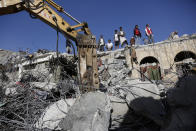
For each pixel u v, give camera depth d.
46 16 3.84
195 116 1.69
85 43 4.08
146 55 11.77
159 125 2.41
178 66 10.76
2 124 3.31
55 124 2.93
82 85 3.79
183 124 1.73
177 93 2.05
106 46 13.98
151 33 12.53
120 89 3.99
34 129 2.71
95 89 3.79
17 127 2.97
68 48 4.70
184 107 1.87
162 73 11.02
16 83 5.34
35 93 4.49
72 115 2.78
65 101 3.56
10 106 3.56
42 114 3.28
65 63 7.77
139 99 3.14
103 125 2.41
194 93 1.85
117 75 10.12
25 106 3.74
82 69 3.91
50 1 4.06
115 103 3.45
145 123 2.71
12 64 8.59
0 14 3.31
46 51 9.54
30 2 3.40
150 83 3.64
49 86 5.12
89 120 2.47
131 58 11.64
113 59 11.83
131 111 3.21
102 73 10.68
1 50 11.36
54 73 7.18
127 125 2.81
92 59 4.05
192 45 11.21
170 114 2.06
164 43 11.71
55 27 4.12
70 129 2.58
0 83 5.42
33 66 8.55
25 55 8.79
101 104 2.96
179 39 11.52
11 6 3.18
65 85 5.01
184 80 2.16
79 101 3.09
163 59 11.40
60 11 4.19
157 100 3.06
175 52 11.34
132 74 11.12
